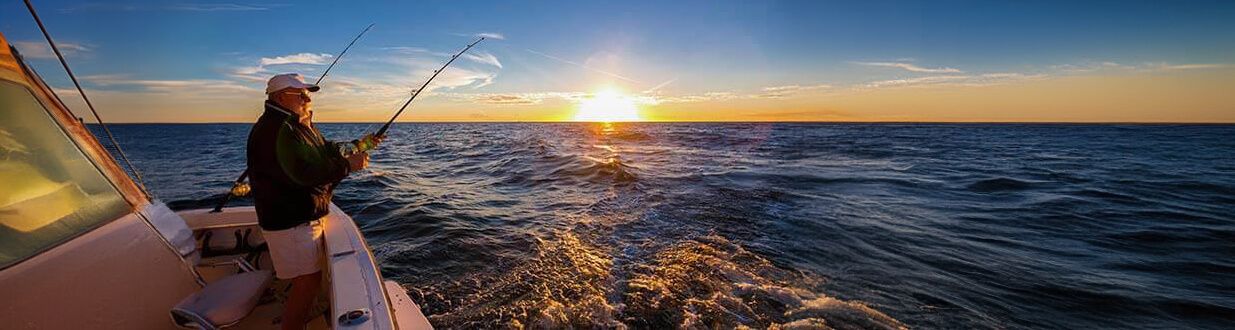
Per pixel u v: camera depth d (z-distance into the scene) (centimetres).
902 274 494
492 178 1216
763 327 371
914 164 1612
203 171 1436
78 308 163
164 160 1789
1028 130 6838
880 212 782
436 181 1180
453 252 535
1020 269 522
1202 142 3434
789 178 1159
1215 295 461
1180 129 7731
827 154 2003
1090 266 538
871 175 1256
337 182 217
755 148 2389
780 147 2478
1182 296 458
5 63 158
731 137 3762
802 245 580
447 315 381
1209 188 1135
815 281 467
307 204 203
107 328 173
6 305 141
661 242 581
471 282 448
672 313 390
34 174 162
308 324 241
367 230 650
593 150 2159
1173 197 1002
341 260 215
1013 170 1470
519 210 783
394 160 1842
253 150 193
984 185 1124
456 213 754
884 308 412
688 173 1240
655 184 1033
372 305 176
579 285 444
